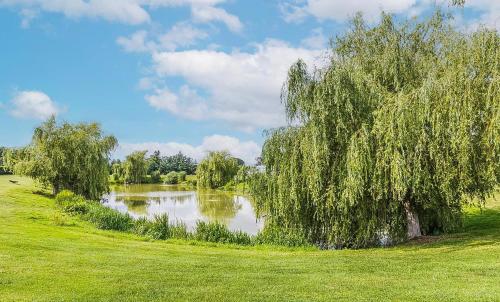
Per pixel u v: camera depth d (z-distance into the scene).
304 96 18.78
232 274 12.01
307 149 18.75
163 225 22.53
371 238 19.95
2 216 22.83
